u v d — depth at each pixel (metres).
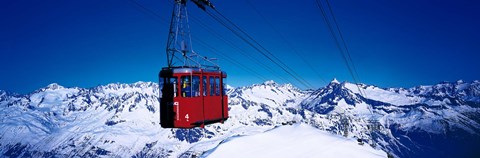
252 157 39.81
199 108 33.62
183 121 32.91
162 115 33.88
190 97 32.94
